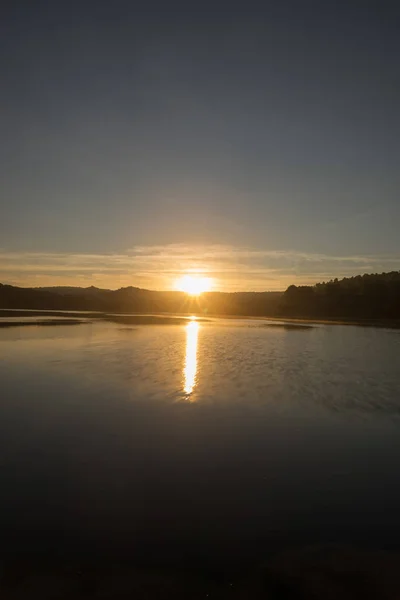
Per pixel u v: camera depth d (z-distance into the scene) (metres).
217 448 10.55
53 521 7.27
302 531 7.15
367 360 24.34
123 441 10.91
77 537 6.85
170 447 10.57
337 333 42.81
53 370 19.84
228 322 59.06
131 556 6.43
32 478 8.80
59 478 8.83
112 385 16.86
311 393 16.08
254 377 18.88
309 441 11.12
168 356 24.53
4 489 8.33
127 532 7.01
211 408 13.90
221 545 6.74
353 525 7.33
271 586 5.86
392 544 6.83
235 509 7.77
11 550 6.51
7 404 14.06
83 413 13.18
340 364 22.83
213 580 5.98
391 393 16.22
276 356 25.55
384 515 7.64
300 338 37.03
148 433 11.51
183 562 6.33
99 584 5.84
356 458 10.06
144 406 14.00
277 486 8.66
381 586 5.85
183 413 13.34
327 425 12.38
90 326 46.44
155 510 7.68
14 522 7.23
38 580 5.88
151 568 6.19
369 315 75.00
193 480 8.86
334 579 6.00
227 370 20.42
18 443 10.69
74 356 24.19
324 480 8.95
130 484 8.62
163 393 15.70
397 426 12.35
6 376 18.45
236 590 5.79
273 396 15.54
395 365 22.64
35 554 6.42
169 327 46.97
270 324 55.66
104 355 24.64
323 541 6.88
